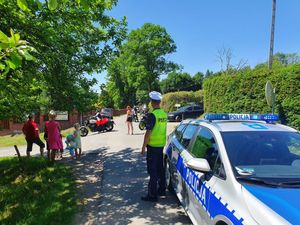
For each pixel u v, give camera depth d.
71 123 34.97
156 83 72.12
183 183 5.45
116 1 9.63
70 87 9.92
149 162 6.66
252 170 3.81
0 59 2.94
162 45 69.00
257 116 5.44
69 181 8.64
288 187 3.40
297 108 13.81
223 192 3.66
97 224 5.61
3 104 10.97
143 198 6.76
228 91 19.52
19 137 26.03
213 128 4.82
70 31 9.49
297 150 4.25
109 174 9.28
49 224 5.55
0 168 11.60
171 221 5.63
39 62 8.45
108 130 23.64
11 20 6.99
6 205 7.04
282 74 14.65
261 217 2.92
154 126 6.54
